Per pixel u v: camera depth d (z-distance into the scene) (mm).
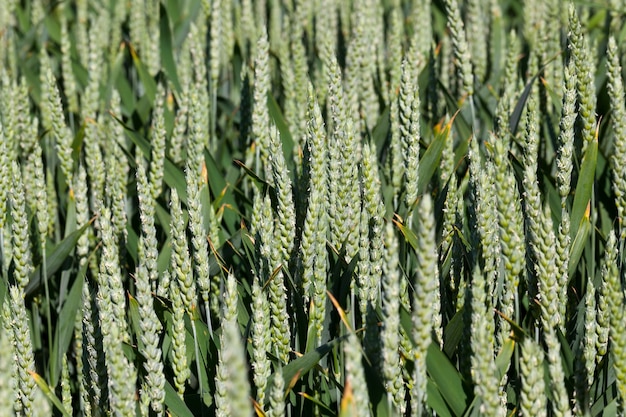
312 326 1872
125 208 2152
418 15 2449
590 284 1838
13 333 1855
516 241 1824
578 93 1969
